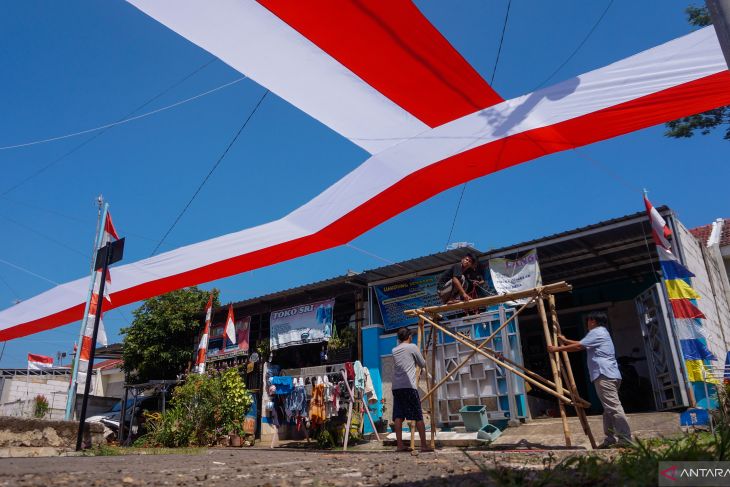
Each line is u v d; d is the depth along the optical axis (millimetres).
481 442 7918
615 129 6199
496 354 6957
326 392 11102
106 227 11039
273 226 8391
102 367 25062
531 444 7277
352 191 7523
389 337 12742
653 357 10203
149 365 17141
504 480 2879
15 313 10992
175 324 17094
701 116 11062
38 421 6902
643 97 5574
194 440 12773
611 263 12273
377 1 5273
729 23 3975
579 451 5395
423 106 6609
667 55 5309
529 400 11391
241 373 15609
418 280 12836
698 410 7344
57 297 10680
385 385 12414
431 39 5621
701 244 11328
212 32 5840
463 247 11602
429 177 7223
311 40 5848
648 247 11117
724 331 11117
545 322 6570
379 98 6559
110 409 19562
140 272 9703
